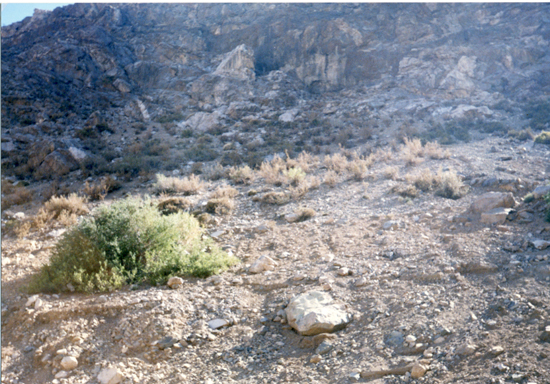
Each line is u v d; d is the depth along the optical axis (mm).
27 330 5125
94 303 5562
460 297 4867
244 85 29672
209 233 9508
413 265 6164
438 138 19062
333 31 33000
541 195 7738
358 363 4016
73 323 5129
